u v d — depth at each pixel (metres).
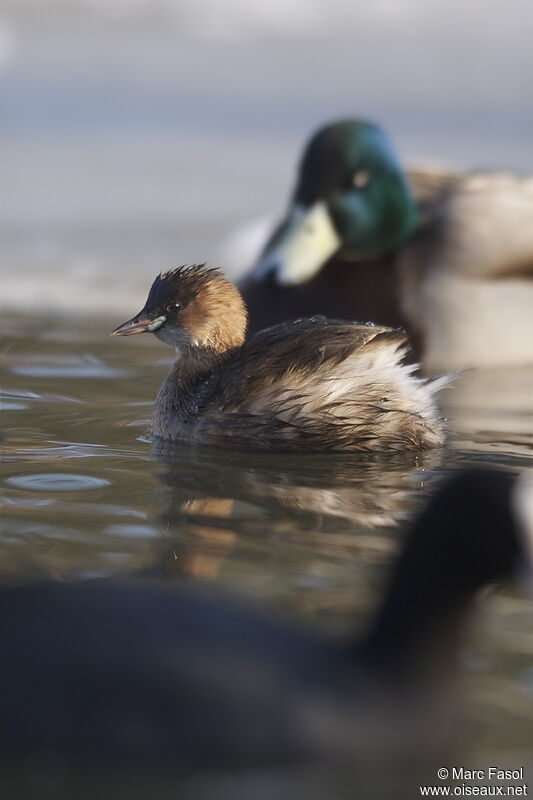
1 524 9.55
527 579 6.42
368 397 12.30
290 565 8.84
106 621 6.15
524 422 13.63
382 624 6.36
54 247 23.14
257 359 12.69
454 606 6.41
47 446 12.09
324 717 5.96
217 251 23.41
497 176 19.69
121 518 9.82
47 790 5.96
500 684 7.20
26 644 6.08
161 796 5.92
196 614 6.25
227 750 5.90
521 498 6.55
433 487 11.01
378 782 6.00
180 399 12.90
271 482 11.09
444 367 17.45
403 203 18.12
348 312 17.58
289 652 6.15
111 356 16.61
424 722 6.12
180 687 5.93
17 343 17.12
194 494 10.59
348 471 11.55
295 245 18.02
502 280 17.89
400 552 6.50
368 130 18.22
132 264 22.36
